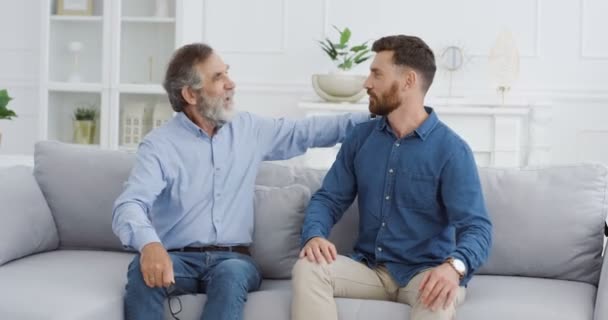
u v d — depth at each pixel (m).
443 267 2.14
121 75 4.75
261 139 2.63
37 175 2.86
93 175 2.81
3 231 2.57
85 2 4.75
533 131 4.46
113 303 2.26
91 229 2.80
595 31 4.66
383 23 4.81
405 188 2.35
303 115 4.93
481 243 2.19
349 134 2.53
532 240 2.50
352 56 4.84
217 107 2.51
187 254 2.44
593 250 2.50
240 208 2.54
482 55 4.73
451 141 2.33
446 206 2.30
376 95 2.38
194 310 2.30
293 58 4.90
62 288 2.30
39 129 4.80
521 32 4.71
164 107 4.73
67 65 4.77
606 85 4.67
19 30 5.21
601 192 2.54
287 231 2.57
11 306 2.18
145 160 2.46
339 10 4.84
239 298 2.23
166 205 2.51
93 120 4.78
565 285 2.42
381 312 2.20
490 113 4.28
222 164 2.53
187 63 2.51
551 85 4.70
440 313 2.10
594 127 4.70
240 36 4.94
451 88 4.77
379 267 2.39
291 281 2.46
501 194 2.55
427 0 4.76
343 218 2.63
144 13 4.71
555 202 2.51
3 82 5.24
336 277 2.28
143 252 2.21
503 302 2.22
